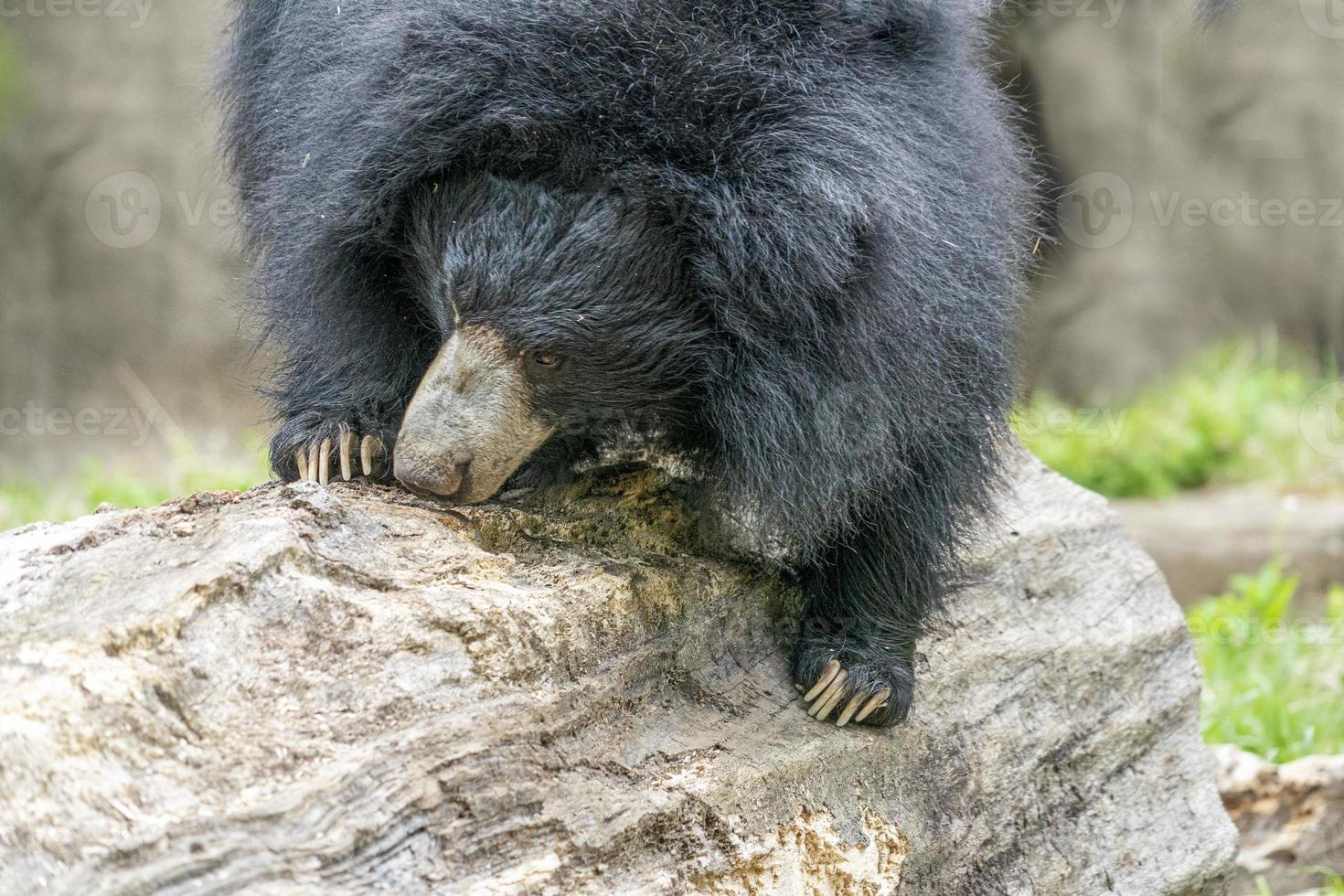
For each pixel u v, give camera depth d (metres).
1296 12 30.08
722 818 5.89
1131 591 9.40
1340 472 26.28
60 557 5.33
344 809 4.64
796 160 5.92
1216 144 30.45
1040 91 28.05
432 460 6.11
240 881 4.34
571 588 6.12
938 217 6.56
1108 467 26.70
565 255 6.00
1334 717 12.97
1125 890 8.07
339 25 6.76
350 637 5.20
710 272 6.03
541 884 5.04
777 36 6.22
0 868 4.13
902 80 6.74
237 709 4.86
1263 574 16.88
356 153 6.20
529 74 5.94
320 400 7.43
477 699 5.29
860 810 6.88
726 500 7.12
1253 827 10.85
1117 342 30.53
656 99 5.96
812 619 7.57
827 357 6.15
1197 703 9.27
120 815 4.36
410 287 6.76
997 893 7.55
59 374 24.91
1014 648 8.40
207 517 5.71
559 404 6.34
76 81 25.00
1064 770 8.29
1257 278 31.59
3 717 4.39
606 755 5.82
